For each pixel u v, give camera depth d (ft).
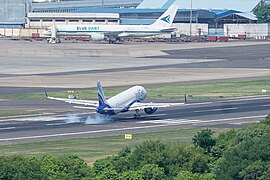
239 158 618.85
